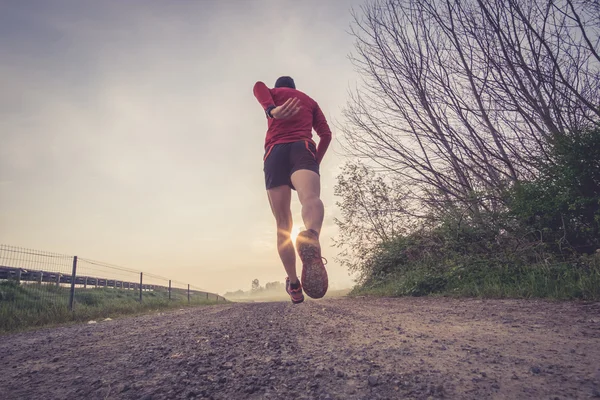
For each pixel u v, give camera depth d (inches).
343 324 119.1
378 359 64.9
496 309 135.6
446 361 60.9
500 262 227.9
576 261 187.0
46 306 299.7
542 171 217.5
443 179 292.4
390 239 374.6
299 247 68.8
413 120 298.5
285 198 86.2
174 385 57.2
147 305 424.2
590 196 195.3
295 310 207.0
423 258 317.4
